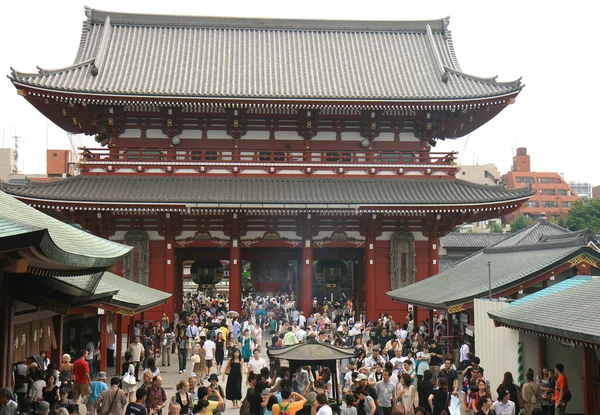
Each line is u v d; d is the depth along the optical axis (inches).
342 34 2871.6
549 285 1317.7
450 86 2532.0
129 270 2268.7
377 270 2353.6
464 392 1067.9
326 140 2477.9
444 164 2426.2
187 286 4845.0
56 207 2135.8
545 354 1099.3
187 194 2231.8
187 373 1625.2
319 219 2354.8
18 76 2284.7
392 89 2524.6
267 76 2588.6
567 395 928.9
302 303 2331.4
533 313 1017.5
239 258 2322.8
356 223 2367.1
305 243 2333.9
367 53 2778.1
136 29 2790.4
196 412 772.0
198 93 2272.4
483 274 1534.2
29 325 971.3
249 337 1556.3
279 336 1604.3
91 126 2460.6
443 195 2282.2
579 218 4995.1
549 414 946.7
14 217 692.7
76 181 2295.8
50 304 879.7
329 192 2293.3
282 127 2466.8
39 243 600.7
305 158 2422.5
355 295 2667.3
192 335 1763.0
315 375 1009.5
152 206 2154.3
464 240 3590.1
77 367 1052.5
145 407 833.5
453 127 2513.5
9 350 831.1
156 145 2421.3
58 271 755.4
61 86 2306.8
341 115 2449.6
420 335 1582.2
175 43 2748.5
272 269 2476.6
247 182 2353.6
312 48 2790.4
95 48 2677.2
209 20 2844.5
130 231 2285.9
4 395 700.7
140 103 2284.7
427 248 2364.7
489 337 1222.9
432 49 2760.8
